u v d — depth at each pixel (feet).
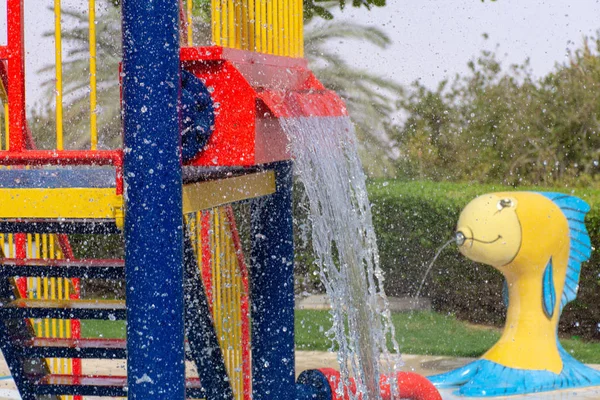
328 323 45.68
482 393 30.14
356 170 22.03
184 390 14.82
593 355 37.99
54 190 14.51
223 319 22.30
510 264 31.37
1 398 29.94
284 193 21.68
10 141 15.03
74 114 69.51
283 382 21.59
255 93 15.72
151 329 14.43
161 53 14.37
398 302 49.83
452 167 72.23
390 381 22.25
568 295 32.07
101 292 55.72
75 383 19.79
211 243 21.81
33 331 20.33
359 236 21.11
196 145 15.76
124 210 14.49
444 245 45.62
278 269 21.62
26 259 17.54
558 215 31.53
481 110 71.05
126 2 14.38
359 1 36.04
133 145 14.39
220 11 17.10
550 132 67.92
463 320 46.60
